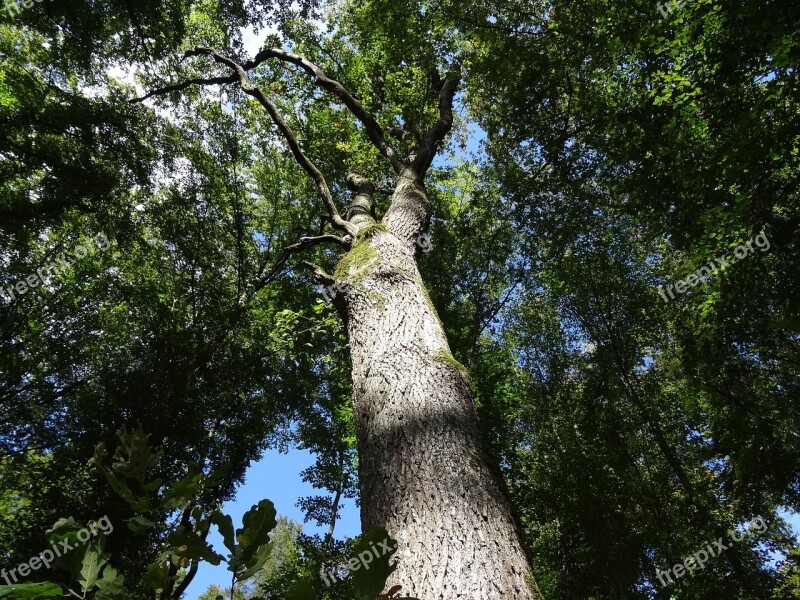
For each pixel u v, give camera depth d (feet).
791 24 16.88
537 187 39.50
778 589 39.06
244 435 40.01
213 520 3.45
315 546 32.42
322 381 47.93
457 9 31.27
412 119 37.27
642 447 45.03
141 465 3.54
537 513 36.58
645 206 30.04
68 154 34.19
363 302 11.79
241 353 41.19
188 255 43.83
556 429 42.52
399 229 15.60
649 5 23.54
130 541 23.65
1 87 32.35
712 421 45.55
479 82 36.78
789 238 21.79
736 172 19.71
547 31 30.91
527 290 46.88
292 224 49.93
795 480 41.52
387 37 34.09
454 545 6.45
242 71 21.81
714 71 21.76
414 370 9.59
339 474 44.52
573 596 36.45
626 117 27.91
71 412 35.12
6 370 36.47
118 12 30.81
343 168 41.01
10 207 33.12
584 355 46.57
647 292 40.63
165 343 36.42
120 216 39.75
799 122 18.60
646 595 38.04
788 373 40.93
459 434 8.32
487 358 38.47
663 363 45.47
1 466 32.42
